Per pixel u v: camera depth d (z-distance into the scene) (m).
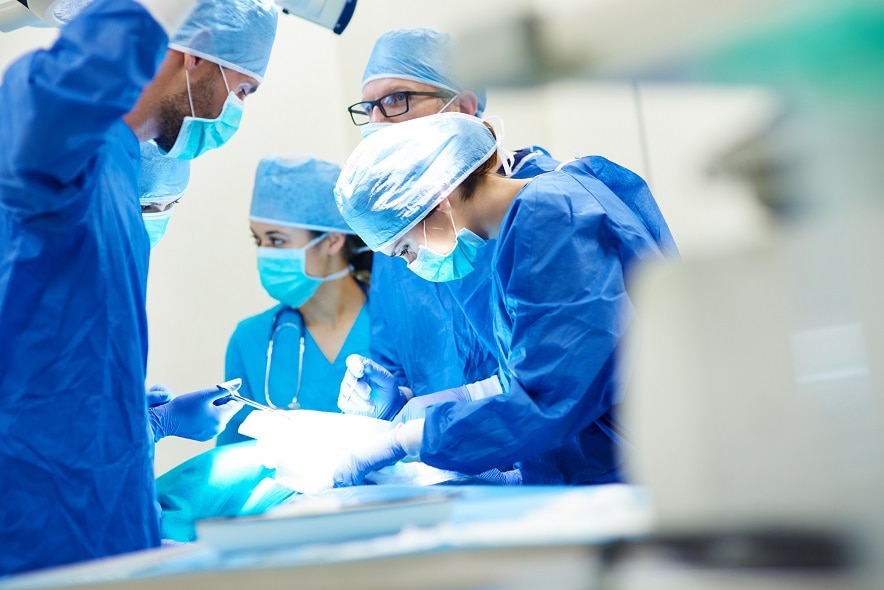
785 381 0.65
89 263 1.36
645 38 0.59
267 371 2.84
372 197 1.84
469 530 0.81
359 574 0.74
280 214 2.80
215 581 0.78
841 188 0.63
